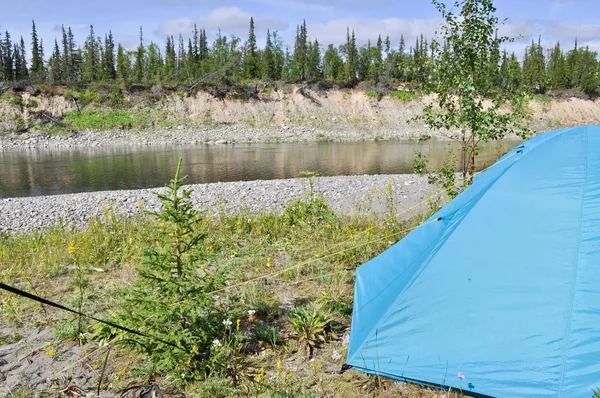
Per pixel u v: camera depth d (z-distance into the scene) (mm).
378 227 9766
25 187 23875
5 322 5875
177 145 50500
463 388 3826
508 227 4551
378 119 69500
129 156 38875
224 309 5855
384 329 4363
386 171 28609
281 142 55000
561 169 5051
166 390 4328
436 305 4273
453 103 9938
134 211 14945
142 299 4656
